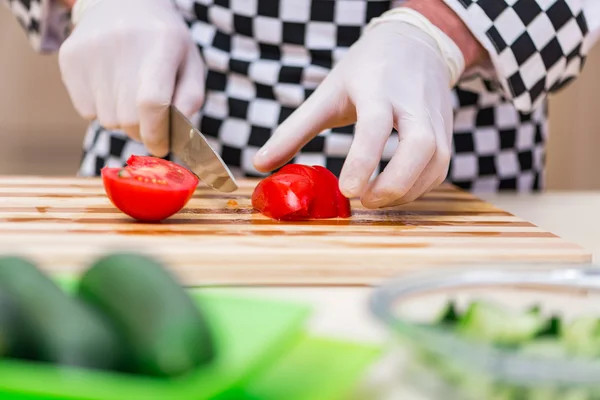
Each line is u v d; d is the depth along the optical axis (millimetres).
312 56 947
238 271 699
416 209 855
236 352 433
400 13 894
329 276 706
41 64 1404
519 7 869
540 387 394
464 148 978
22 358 413
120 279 426
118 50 909
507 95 894
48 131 1434
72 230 751
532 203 949
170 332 393
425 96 835
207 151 834
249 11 943
